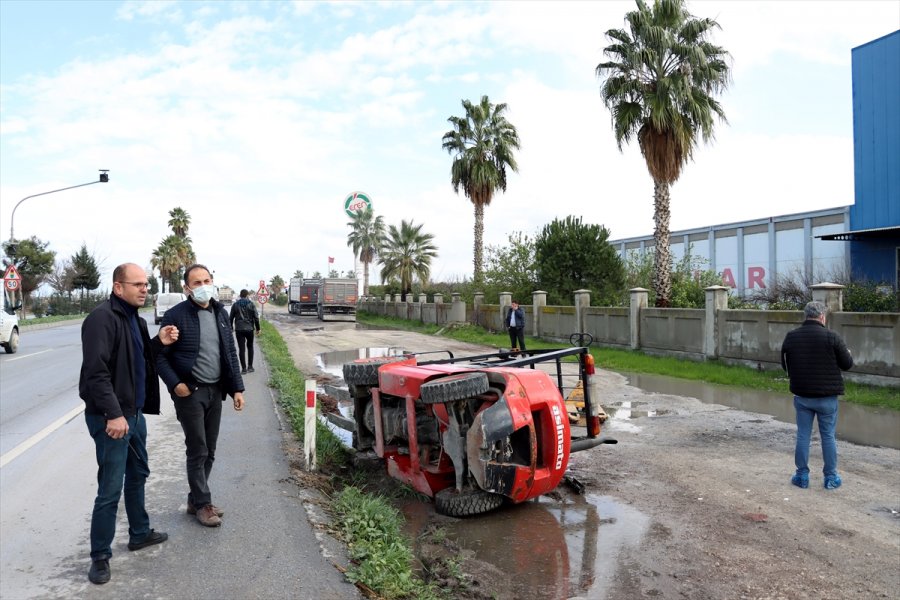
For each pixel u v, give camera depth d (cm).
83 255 5247
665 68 1944
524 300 2814
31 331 3288
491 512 583
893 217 2323
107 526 385
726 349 1555
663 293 2009
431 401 541
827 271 2425
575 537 523
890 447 810
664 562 474
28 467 655
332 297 4697
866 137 2414
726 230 3462
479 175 3419
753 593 425
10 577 395
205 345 469
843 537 518
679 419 998
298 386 1238
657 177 1969
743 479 678
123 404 384
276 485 587
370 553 443
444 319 3606
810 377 636
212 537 460
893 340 1169
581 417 821
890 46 2314
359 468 713
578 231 2547
